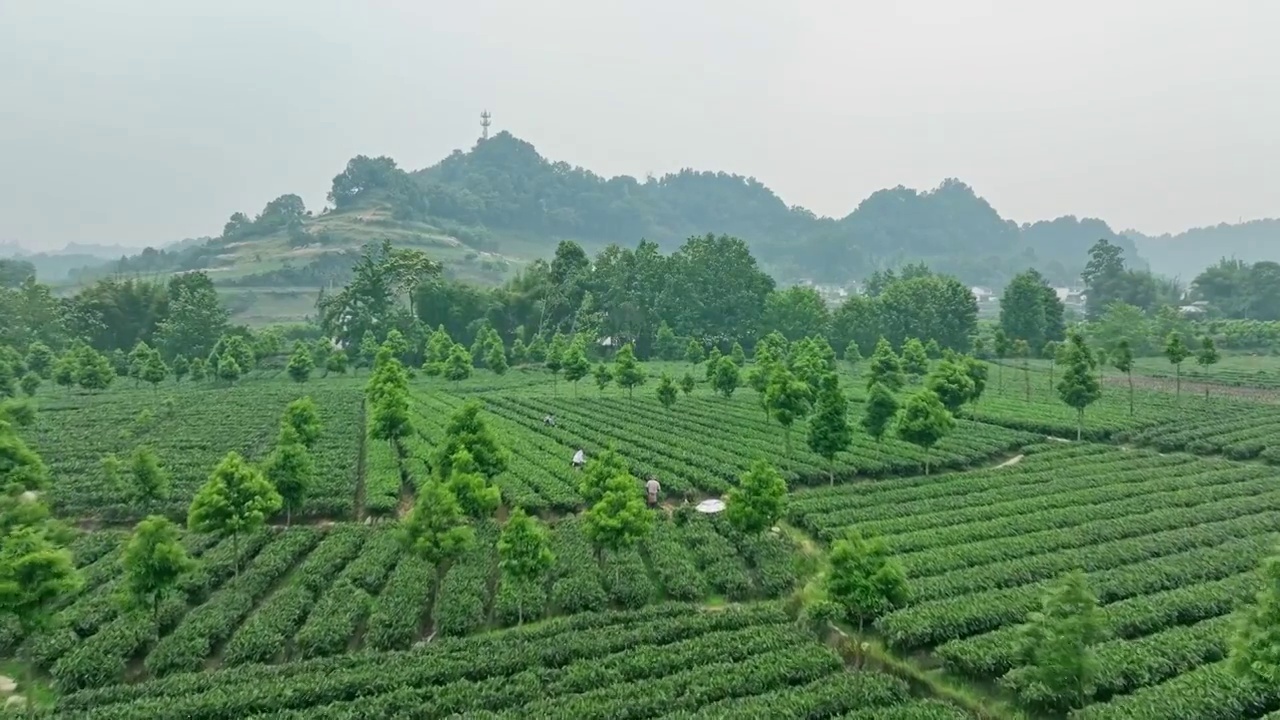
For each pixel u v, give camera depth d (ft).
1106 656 96.89
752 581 134.41
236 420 269.23
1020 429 258.78
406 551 137.69
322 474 192.65
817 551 149.59
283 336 507.30
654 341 493.77
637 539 130.41
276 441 238.48
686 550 146.61
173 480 190.49
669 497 187.52
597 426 263.29
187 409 291.38
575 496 176.76
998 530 151.43
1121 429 244.22
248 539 147.54
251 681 95.71
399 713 86.58
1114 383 370.53
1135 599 114.93
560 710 85.92
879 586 109.70
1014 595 117.39
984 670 98.89
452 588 124.88
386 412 198.49
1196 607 111.96
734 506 145.18
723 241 510.58
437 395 340.59
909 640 107.34
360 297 468.34
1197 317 644.69
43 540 110.11
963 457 214.48
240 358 386.93
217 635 112.57
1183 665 96.53
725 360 304.50
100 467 195.62
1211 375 389.60
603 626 112.47
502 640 106.63
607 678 94.68
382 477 191.83
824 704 88.07
